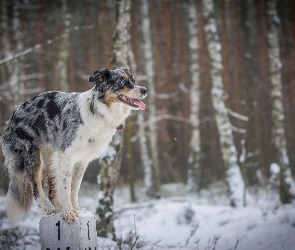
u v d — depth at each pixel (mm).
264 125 25125
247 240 8914
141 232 10406
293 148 25719
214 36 15883
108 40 21781
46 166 6516
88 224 5961
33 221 11391
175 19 26391
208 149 25312
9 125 6707
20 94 18875
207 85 25766
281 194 14367
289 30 26859
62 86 19094
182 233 10219
